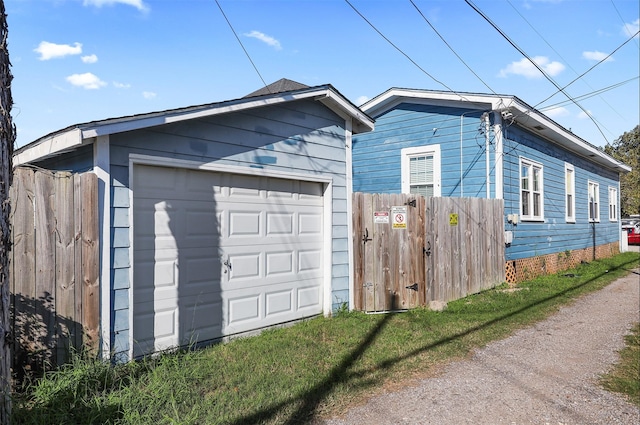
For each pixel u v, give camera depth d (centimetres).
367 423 343
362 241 745
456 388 414
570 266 1430
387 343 550
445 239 840
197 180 537
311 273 688
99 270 427
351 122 754
